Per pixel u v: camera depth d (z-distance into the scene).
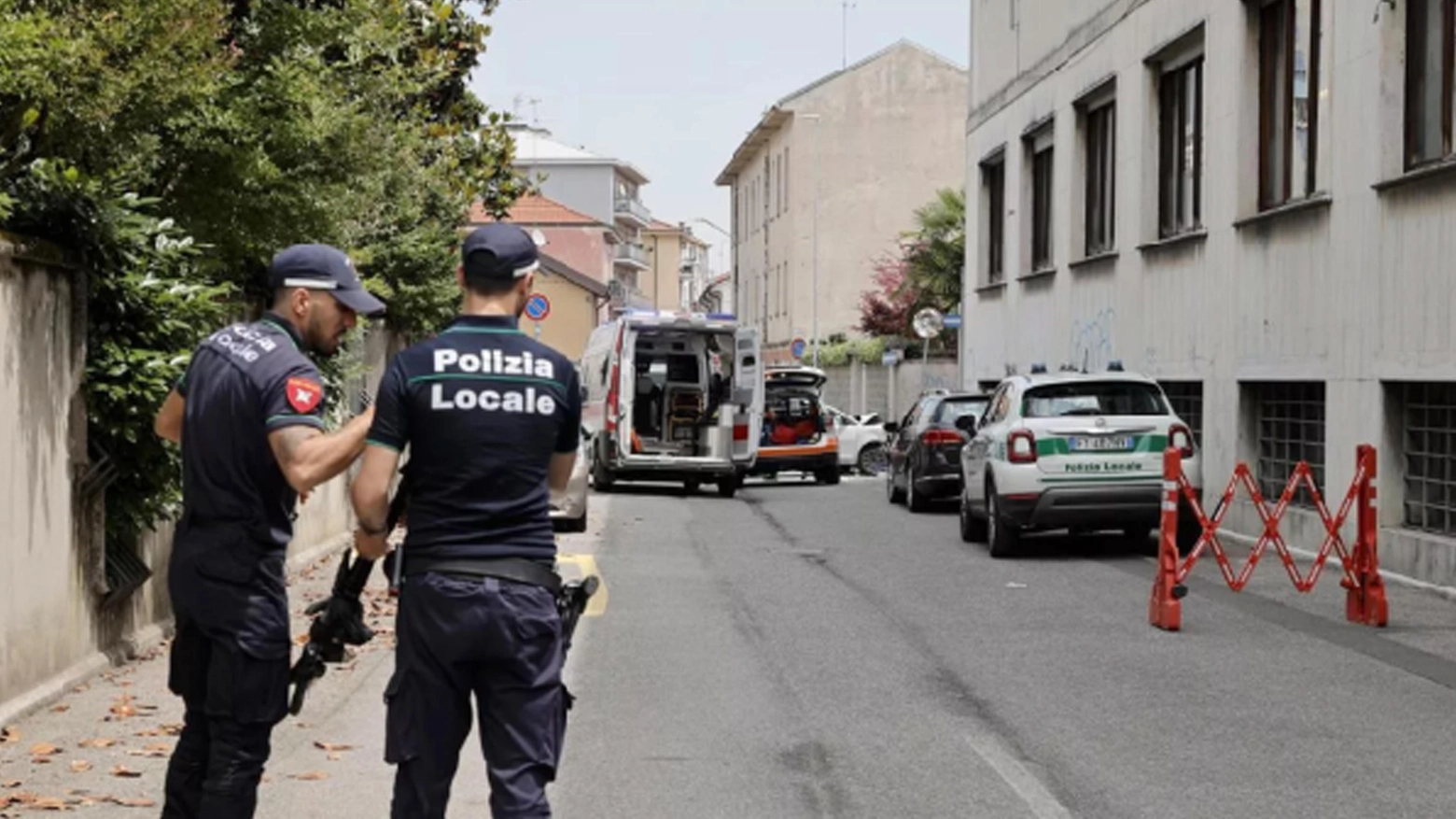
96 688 8.98
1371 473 12.19
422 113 18.53
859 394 54.69
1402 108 15.49
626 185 112.75
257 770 5.30
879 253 65.25
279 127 11.13
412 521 4.81
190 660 5.40
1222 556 13.35
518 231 4.95
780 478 35.84
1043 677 9.95
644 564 16.31
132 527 9.93
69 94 8.48
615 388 27.75
